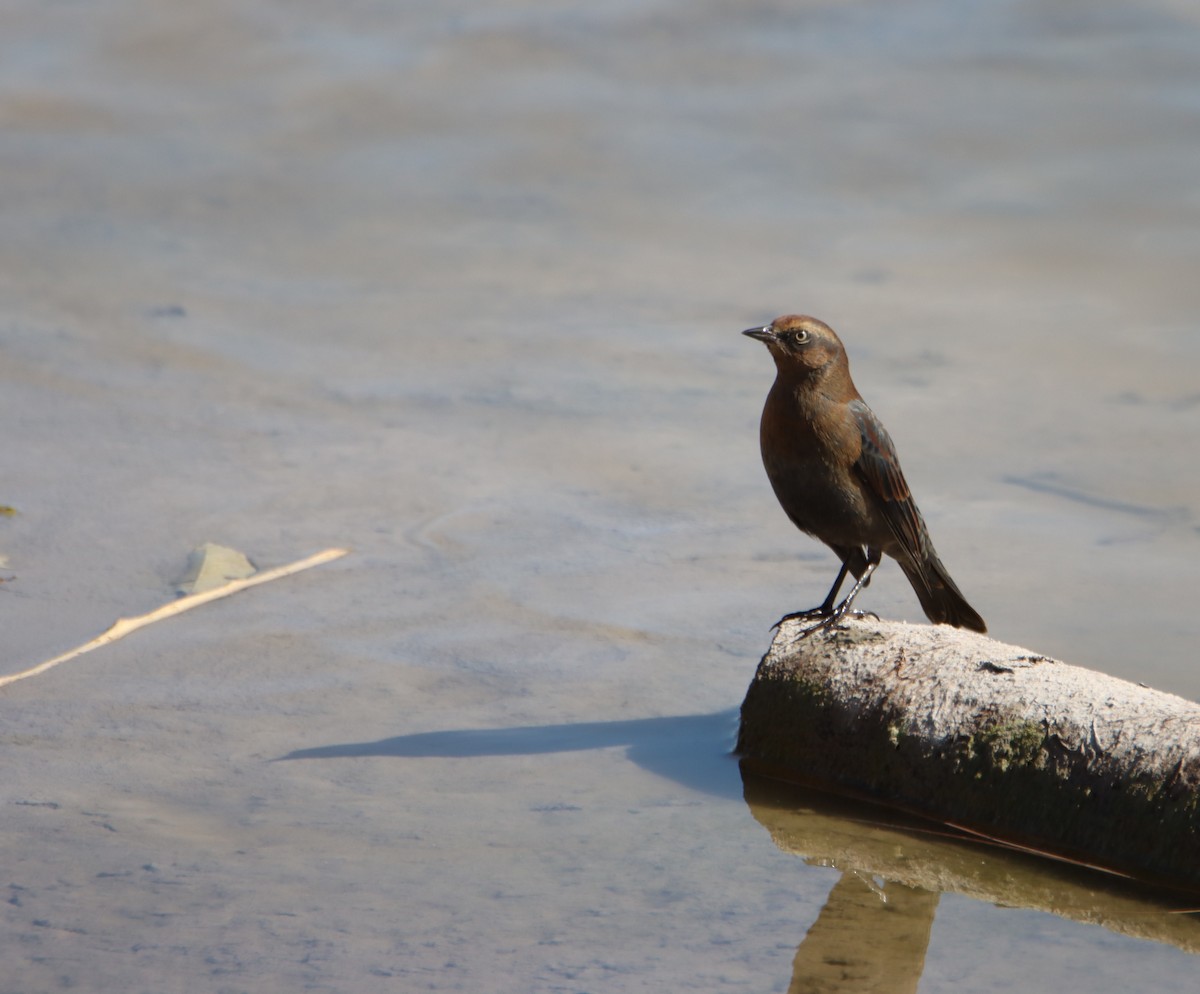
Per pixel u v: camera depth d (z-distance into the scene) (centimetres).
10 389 1531
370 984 678
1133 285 1814
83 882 766
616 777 908
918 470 1360
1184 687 985
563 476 1358
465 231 2012
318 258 1923
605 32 2702
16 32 2711
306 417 1484
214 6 2850
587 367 1602
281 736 944
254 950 706
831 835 849
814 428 979
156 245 1955
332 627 1095
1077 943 734
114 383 1555
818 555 1224
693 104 2420
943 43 2608
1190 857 789
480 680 1025
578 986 680
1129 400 1509
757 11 2781
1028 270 1870
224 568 1168
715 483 1349
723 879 791
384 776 896
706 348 1653
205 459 1384
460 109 2427
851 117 2338
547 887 775
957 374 1574
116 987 673
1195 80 2416
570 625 1101
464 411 1498
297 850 807
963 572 1175
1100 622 1089
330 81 2530
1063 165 2177
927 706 887
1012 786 848
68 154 2252
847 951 716
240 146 2302
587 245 1961
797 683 929
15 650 1047
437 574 1179
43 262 1889
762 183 2155
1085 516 1272
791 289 1812
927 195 2106
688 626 1102
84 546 1209
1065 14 2695
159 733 941
